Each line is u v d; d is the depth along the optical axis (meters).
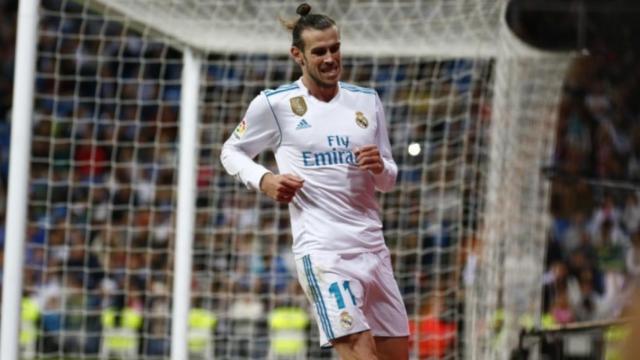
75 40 43.91
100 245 37.41
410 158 31.58
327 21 13.41
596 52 40.03
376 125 13.95
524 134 25.94
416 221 31.97
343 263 13.50
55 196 39.44
